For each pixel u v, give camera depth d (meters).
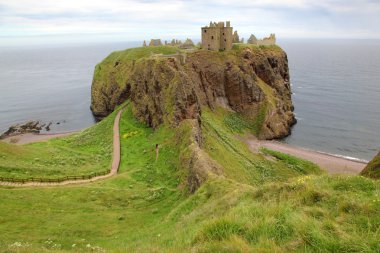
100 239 28.91
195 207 30.56
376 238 10.81
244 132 108.06
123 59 126.44
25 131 119.88
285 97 138.88
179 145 62.00
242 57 122.94
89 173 55.56
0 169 49.31
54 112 153.00
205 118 96.81
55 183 47.94
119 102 114.81
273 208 15.56
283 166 83.25
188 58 113.12
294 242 11.93
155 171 56.16
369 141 108.81
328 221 12.93
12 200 37.72
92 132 91.06
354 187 19.38
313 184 19.97
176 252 13.74
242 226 14.01
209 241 13.66
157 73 86.19
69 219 34.34
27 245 18.56
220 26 123.44
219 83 115.62
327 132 118.25
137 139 77.69
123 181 52.09
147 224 33.56
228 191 30.09
